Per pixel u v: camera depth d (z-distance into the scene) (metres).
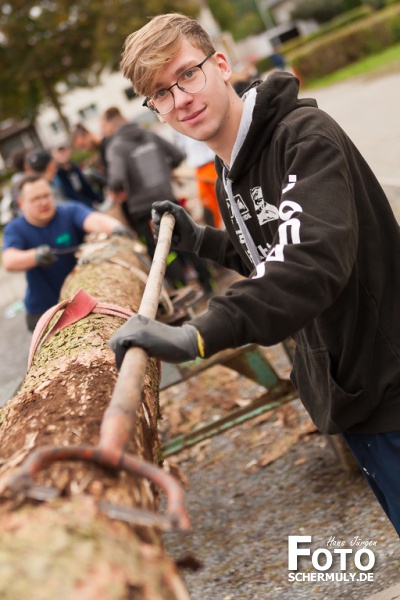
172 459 4.74
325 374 2.26
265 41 66.06
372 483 2.46
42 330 2.86
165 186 7.55
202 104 2.22
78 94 52.38
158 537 1.57
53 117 53.41
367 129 13.62
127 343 1.60
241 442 4.69
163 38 2.19
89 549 1.30
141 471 1.42
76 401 2.11
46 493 1.38
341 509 3.67
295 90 2.23
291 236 1.79
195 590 3.40
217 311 1.67
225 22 66.75
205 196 8.23
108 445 1.43
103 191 9.63
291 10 66.62
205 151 8.09
